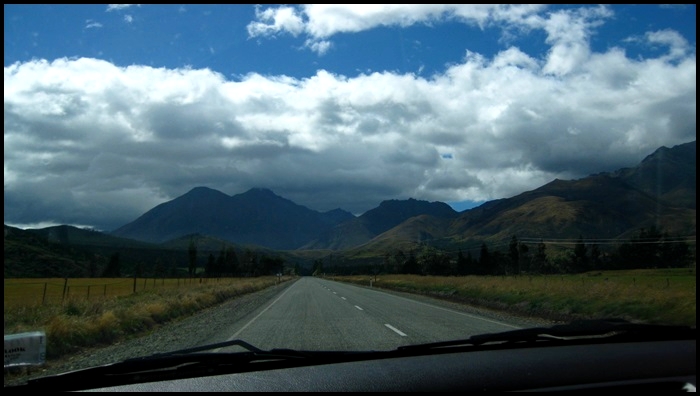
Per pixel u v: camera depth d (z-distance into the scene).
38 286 42.19
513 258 110.56
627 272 73.31
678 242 82.00
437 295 34.19
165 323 18.20
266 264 149.12
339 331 13.81
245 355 4.81
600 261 96.69
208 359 4.73
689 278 38.72
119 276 84.50
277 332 13.84
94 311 16.86
